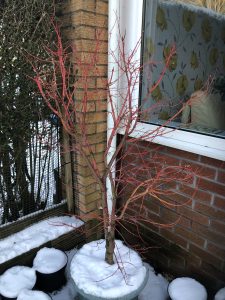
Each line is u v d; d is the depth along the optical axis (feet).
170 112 6.49
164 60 6.51
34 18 5.36
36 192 6.68
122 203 6.87
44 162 6.55
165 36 6.49
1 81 5.21
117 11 5.66
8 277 5.35
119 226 7.25
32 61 5.42
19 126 5.72
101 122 6.30
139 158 6.21
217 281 5.43
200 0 6.89
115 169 6.32
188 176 5.06
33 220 6.65
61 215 7.12
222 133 5.28
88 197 6.70
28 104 5.65
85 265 4.97
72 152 6.57
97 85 5.95
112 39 5.80
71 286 6.00
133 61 5.98
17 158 6.01
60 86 5.82
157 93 6.50
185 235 5.79
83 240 7.02
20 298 4.81
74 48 5.67
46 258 5.89
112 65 5.89
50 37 5.54
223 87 6.91
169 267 6.32
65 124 4.68
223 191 4.96
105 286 4.48
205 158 5.10
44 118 6.03
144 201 6.42
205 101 6.28
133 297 4.51
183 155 5.43
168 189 5.83
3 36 5.06
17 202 6.40
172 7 6.49
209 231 5.33
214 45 7.40
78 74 5.74
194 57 7.06
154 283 6.13
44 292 5.21
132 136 6.12
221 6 7.22
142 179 6.25
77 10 5.41
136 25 5.92
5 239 6.14
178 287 5.14
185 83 7.04
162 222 6.16
